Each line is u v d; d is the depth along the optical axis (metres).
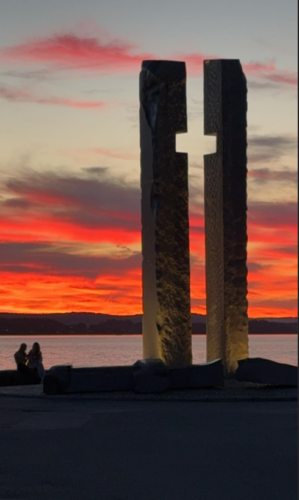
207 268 24.48
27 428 14.49
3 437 13.43
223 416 16.27
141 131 24.31
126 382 21.45
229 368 23.67
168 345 23.19
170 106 23.59
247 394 20.53
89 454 11.78
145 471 10.52
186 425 14.84
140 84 24.06
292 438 13.25
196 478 10.09
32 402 19.52
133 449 12.20
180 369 21.44
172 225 23.44
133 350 168.62
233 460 11.30
